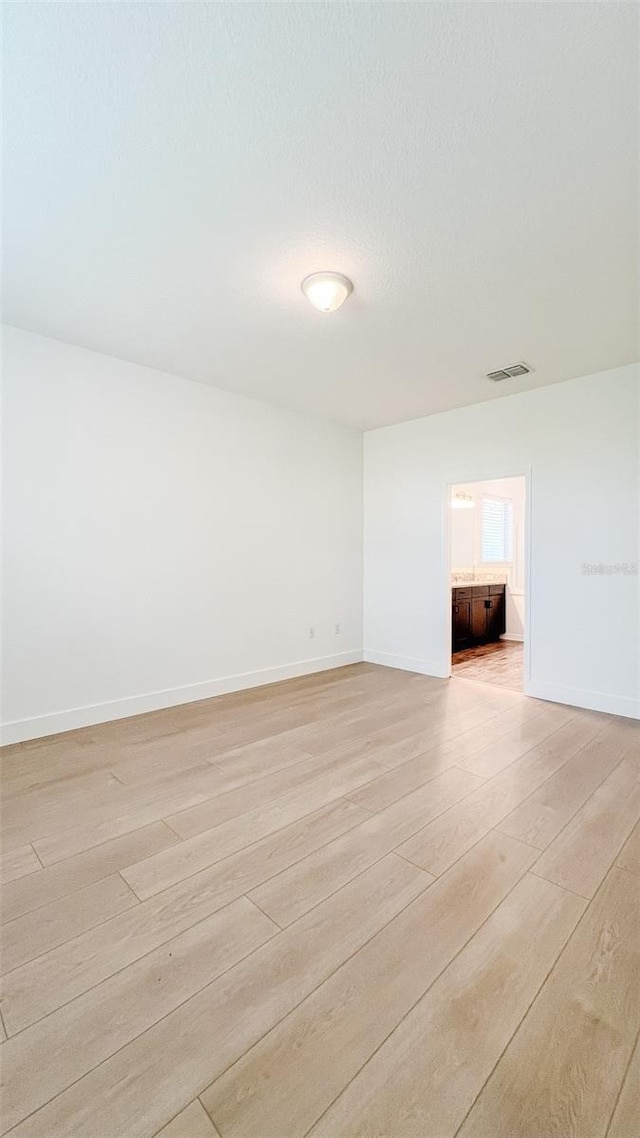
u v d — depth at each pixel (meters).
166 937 1.47
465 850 1.90
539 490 3.94
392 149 1.65
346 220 2.00
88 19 1.26
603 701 3.61
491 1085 1.05
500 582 7.27
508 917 1.55
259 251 2.21
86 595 3.29
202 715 3.52
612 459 3.55
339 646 5.14
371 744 2.97
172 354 3.33
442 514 4.65
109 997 1.27
